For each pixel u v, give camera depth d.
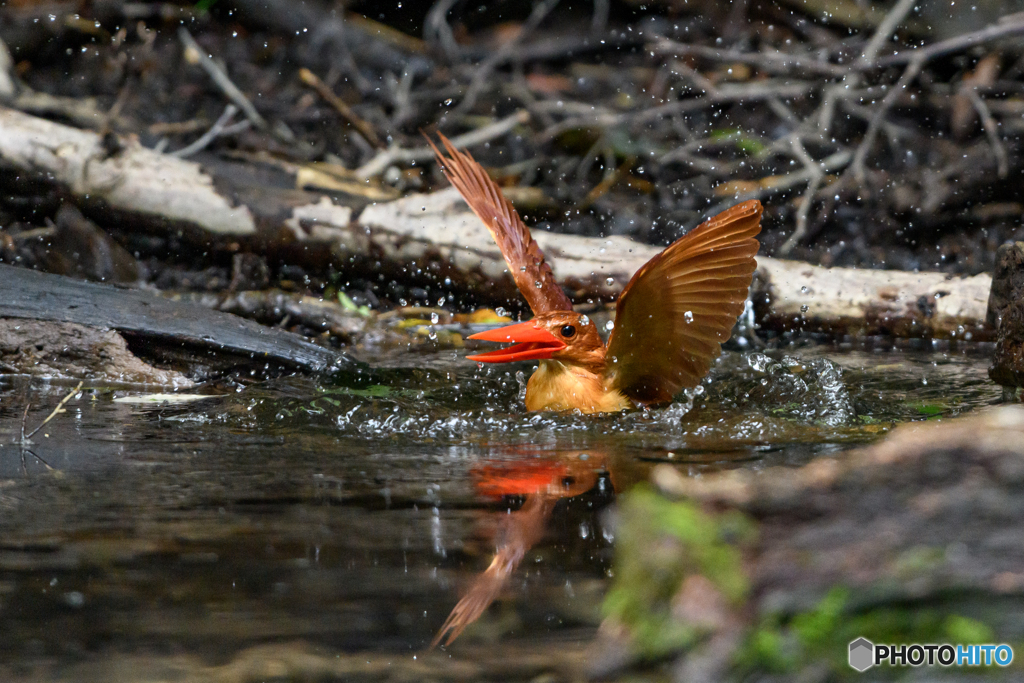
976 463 3.23
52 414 7.07
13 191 11.55
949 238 13.50
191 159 13.08
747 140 15.59
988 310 7.84
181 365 8.82
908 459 3.27
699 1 17.89
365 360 9.63
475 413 7.52
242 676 3.45
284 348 8.97
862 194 14.22
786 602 3.10
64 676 3.47
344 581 4.21
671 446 6.53
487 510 5.13
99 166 11.43
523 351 7.57
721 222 6.66
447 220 11.51
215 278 11.89
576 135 15.83
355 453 6.36
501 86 16.92
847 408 7.57
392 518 5.00
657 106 16.47
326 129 15.89
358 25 17.75
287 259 11.80
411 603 4.00
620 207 14.52
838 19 16.73
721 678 3.06
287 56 17.39
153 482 5.62
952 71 15.79
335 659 3.58
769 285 11.20
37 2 16.09
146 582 4.19
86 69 15.88
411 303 11.96
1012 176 14.13
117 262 11.63
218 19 17.42
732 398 8.08
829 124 14.65
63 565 4.36
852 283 11.12
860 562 3.12
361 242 11.57
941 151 14.98
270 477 5.75
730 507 3.27
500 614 3.89
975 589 3.05
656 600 3.24
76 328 8.77
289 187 12.45
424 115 16.41
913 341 10.86
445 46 17.38
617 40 17.41
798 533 3.20
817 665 3.02
